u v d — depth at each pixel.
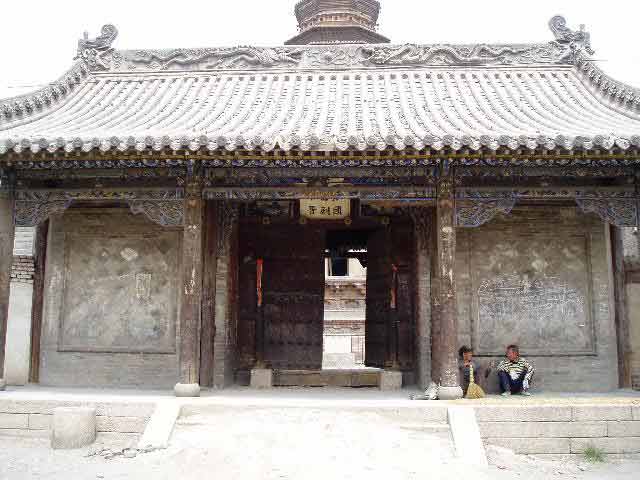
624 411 12.48
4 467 10.94
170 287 16.98
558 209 16.95
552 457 12.23
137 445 11.80
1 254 14.70
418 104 17.59
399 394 15.74
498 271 16.83
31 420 12.88
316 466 10.67
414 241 17.95
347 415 12.52
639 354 16.61
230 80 19.75
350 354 32.44
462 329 16.56
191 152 13.41
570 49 19.53
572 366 16.47
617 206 14.40
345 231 22.38
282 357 18.41
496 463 11.45
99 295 17.12
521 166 14.39
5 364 17.19
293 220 18.81
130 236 17.23
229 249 17.59
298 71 19.89
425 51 19.97
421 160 14.16
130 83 19.80
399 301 18.25
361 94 18.45
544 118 16.11
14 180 14.97
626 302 16.72
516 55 19.75
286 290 18.69
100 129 15.31
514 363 15.30
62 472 10.65
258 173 14.73
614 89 17.05
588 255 16.86
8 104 16.38
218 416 12.66
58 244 17.34
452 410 12.41
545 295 16.77
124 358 16.84
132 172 14.72
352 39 27.94
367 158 13.65
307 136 13.12
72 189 14.86
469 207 14.40
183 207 14.59
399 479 10.23
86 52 20.19
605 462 12.12
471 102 17.70
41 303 17.19
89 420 12.34
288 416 12.52
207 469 10.61
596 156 13.32
